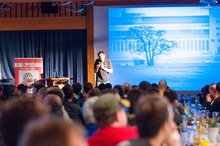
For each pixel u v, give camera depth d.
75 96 7.77
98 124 3.13
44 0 14.16
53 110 5.21
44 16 14.75
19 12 14.88
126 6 14.38
